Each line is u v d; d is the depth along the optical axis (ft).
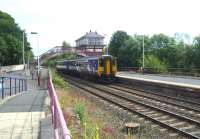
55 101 23.21
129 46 243.60
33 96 63.67
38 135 29.91
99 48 325.21
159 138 40.96
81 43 443.73
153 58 201.16
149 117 51.83
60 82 104.58
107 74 145.69
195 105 67.87
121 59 247.70
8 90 86.63
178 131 42.63
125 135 42.68
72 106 61.67
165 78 131.34
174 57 220.43
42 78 101.76
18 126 33.78
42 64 355.36
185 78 130.52
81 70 173.58
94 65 149.69
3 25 322.96
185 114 57.26
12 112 42.47
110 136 39.73
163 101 72.74
